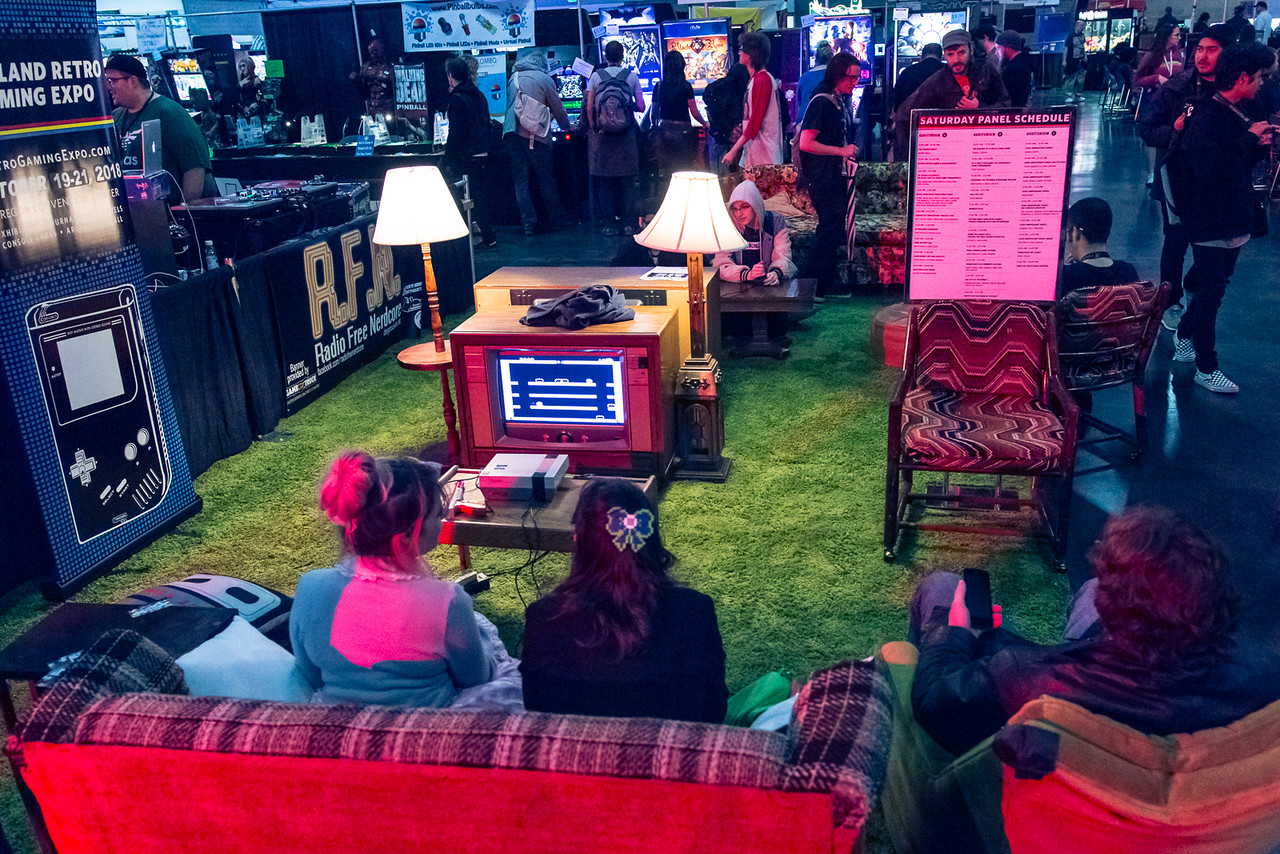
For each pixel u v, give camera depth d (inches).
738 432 200.5
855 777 49.7
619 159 378.3
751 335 251.6
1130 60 704.4
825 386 223.3
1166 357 229.8
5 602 150.3
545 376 169.2
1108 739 57.2
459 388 172.7
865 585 142.6
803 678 120.3
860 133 496.4
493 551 159.0
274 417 213.0
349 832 57.3
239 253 266.5
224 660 90.0
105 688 63.7
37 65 139.2
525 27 453.7
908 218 149.6
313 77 482.3
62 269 145.6
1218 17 820.0
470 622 89.8
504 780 53.2
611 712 77.0
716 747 51.7
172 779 57.7
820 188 281.0
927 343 157.5
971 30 529.0
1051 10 911.7
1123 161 504.4
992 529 147.9
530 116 386.6
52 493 146.7
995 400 156.6
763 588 142.8
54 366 145.6
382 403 227.6
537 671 78.1
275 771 55.9
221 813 58.5
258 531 167.9
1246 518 155.6
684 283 179.8
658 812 52.4
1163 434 188.5
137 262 160.4
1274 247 322.3
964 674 71.7
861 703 55.4
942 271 151.4
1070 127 139.6
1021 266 148.8
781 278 241.3
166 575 154.5
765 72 332.2
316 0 469.4
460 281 302.4
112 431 156.5
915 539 155.6
